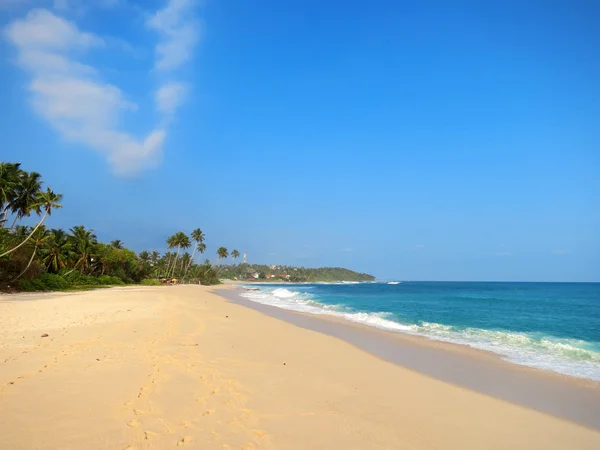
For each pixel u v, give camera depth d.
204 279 122.62
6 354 9.44
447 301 44.59
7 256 41.47
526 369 10.32
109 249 74.50
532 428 6.13
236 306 30.61
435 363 10.91
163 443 4.86
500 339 15.38
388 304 38.88
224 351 11.01
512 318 25.16
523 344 14.23
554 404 7.41
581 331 19.06
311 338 14.39
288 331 16.06
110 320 16.78
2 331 13.05
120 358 9.38
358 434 5.50
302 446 4.98
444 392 7.93
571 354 12.39
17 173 47.88
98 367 8.44
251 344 12.47
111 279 71.31
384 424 5.97
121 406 6.09
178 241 109.81
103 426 5.30
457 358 11.65
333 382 8.26
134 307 23.75
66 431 5.11
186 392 6.96
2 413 5.66
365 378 8.76
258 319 20.61
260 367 9.26
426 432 5.75
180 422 5.57
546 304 39.47
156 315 19.52
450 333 17.02
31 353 9.62
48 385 7.04
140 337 12.60
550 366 10.70
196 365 9.03
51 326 14.50
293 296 56.06
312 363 10.07
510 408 7.07
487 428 6.04
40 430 5.12
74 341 11.50
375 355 11.77
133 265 85.19
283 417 6.01
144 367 8.58
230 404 6.46
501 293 68.69
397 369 9.83
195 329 15.23
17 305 23.28
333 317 23.53
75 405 6.07
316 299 48.31
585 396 7.96
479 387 8.52
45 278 47.75
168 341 12.14
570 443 5.59
